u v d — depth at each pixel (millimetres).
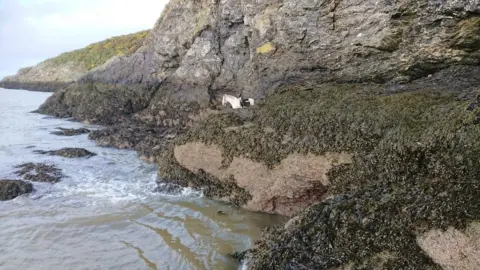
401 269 5066
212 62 19219
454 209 5082
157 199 10727
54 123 24109
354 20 10812
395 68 10070
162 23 23328
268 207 9500
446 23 8633
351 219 5855
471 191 5145
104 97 24984
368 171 7633
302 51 12375
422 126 7184
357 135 8273
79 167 13852
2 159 14734
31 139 18953
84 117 24734
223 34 18719
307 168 8742
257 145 9703
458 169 5809
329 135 8688
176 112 20719
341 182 8180
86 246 8055
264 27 13617
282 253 6043
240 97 16500
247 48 17672
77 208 10086
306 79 12438
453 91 8289
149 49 24922
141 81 24656
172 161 11922
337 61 11508
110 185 11922
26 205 10258
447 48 8859
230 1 17375
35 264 7340
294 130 9398
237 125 10820
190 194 10984
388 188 6406
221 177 10398
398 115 7898
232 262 7297
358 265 5375
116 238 8414
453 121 6590
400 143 7227
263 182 9430
